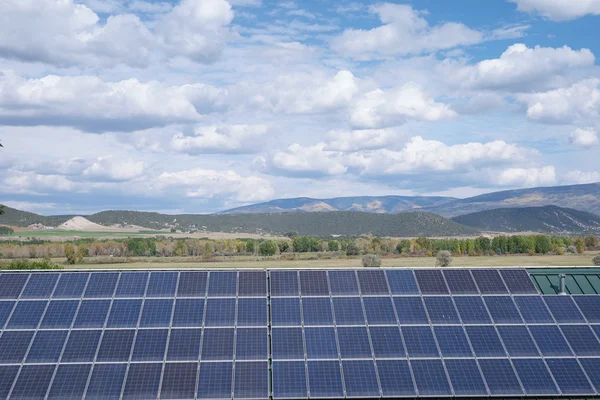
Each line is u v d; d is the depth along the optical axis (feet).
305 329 105.19
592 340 104.99
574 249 597.93
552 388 96.63
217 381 95.86
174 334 103.19
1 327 103.04
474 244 605.31
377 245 620.08
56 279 112.98
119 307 107.86
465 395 95.40
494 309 110.42
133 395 93.40
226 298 110.42
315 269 117.29
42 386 94.17
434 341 103.91
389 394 95.09
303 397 94.32
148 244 606.14
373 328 106.01
